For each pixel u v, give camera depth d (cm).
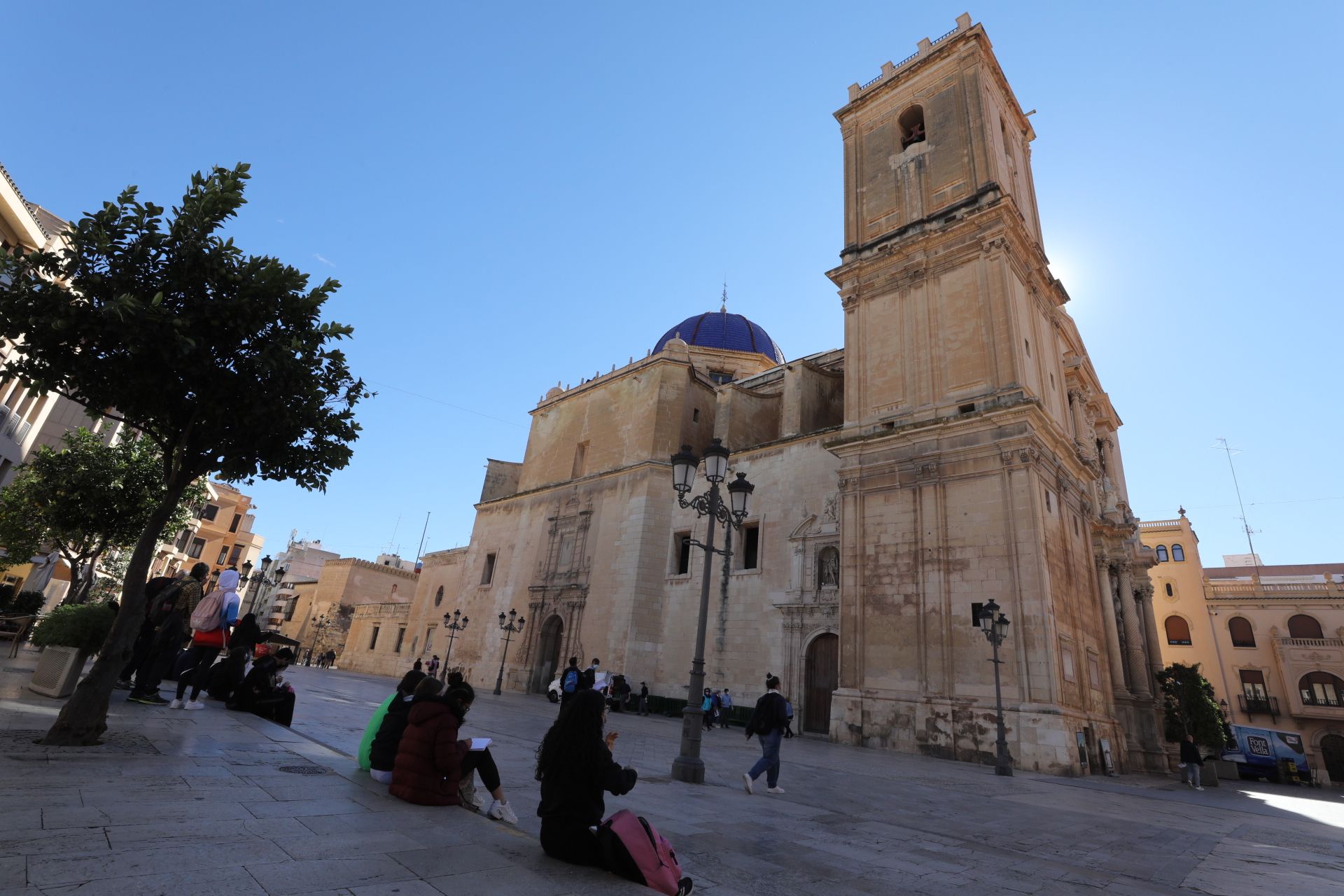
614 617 3394
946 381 2492
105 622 1033
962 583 2178
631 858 440
